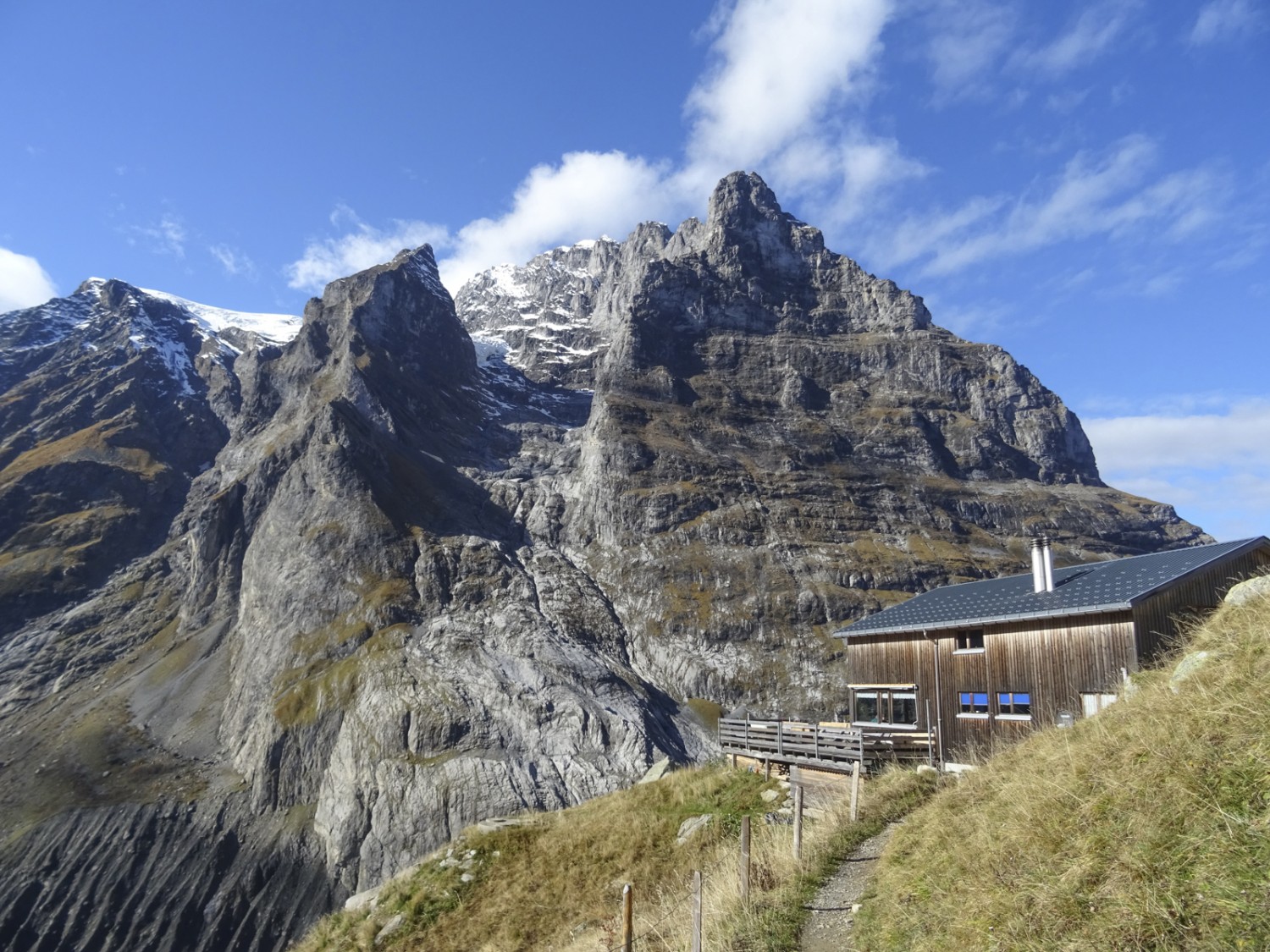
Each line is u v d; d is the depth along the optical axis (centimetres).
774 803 2872
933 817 1781
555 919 2667
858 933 1430
